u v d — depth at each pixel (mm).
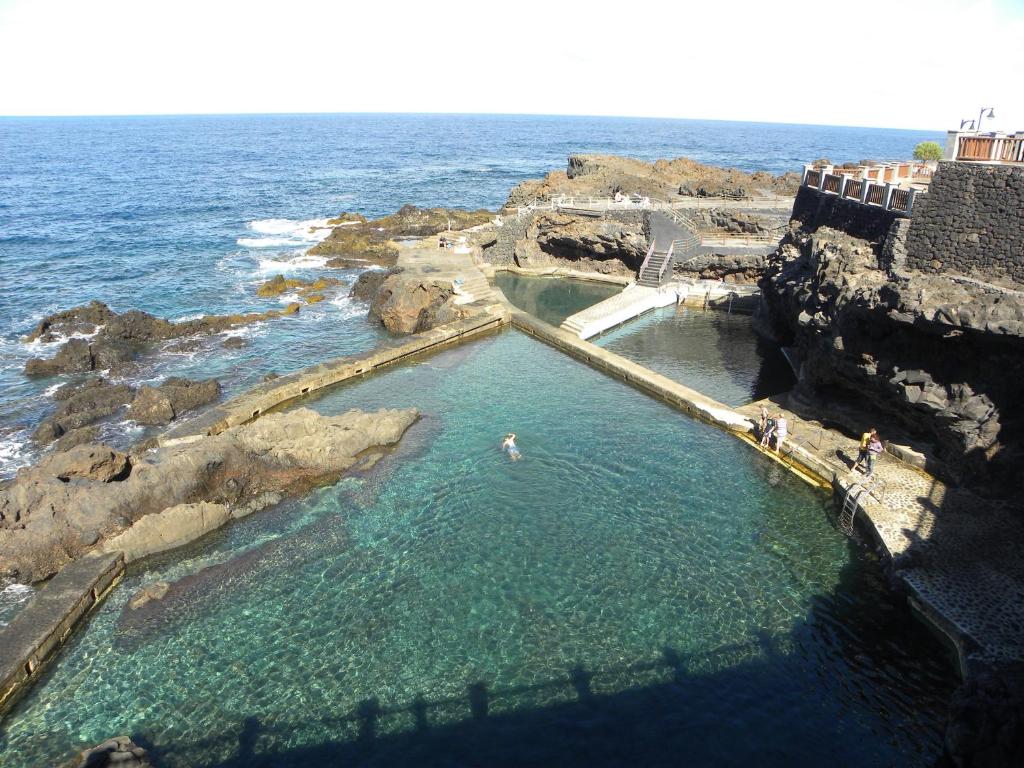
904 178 39750
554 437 29500
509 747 15188
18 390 34844
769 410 30781
